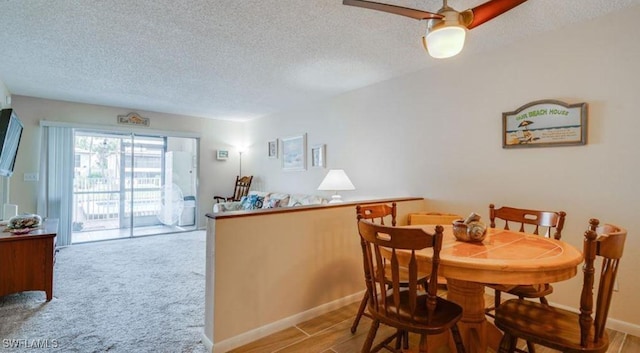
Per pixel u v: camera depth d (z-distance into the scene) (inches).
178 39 107.8
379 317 62.0
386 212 96.7
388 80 149.6
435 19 68.4
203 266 148.9
